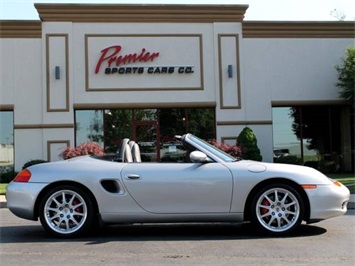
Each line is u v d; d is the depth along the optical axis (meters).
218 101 17.75
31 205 5.97
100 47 17.41
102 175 5.99
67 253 5.21
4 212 9.48
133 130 17.56
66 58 17.28
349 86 17.03
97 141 17.44
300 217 5.99
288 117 18.28
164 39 17.66
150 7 17.52
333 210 6.04
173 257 4.98
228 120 17.73
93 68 17.36
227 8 17.78
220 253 5.15
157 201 5.97
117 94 17.38
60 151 17.06
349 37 18.45
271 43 18.11
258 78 17.97
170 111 17.75
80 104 17.22
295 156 17.73
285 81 18.09
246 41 17.98
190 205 5.98
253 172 6.01
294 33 18.17
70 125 17.11
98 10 17.31
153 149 17.58
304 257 4.96
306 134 18.31
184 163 6.16
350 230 6.53
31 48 17.27
